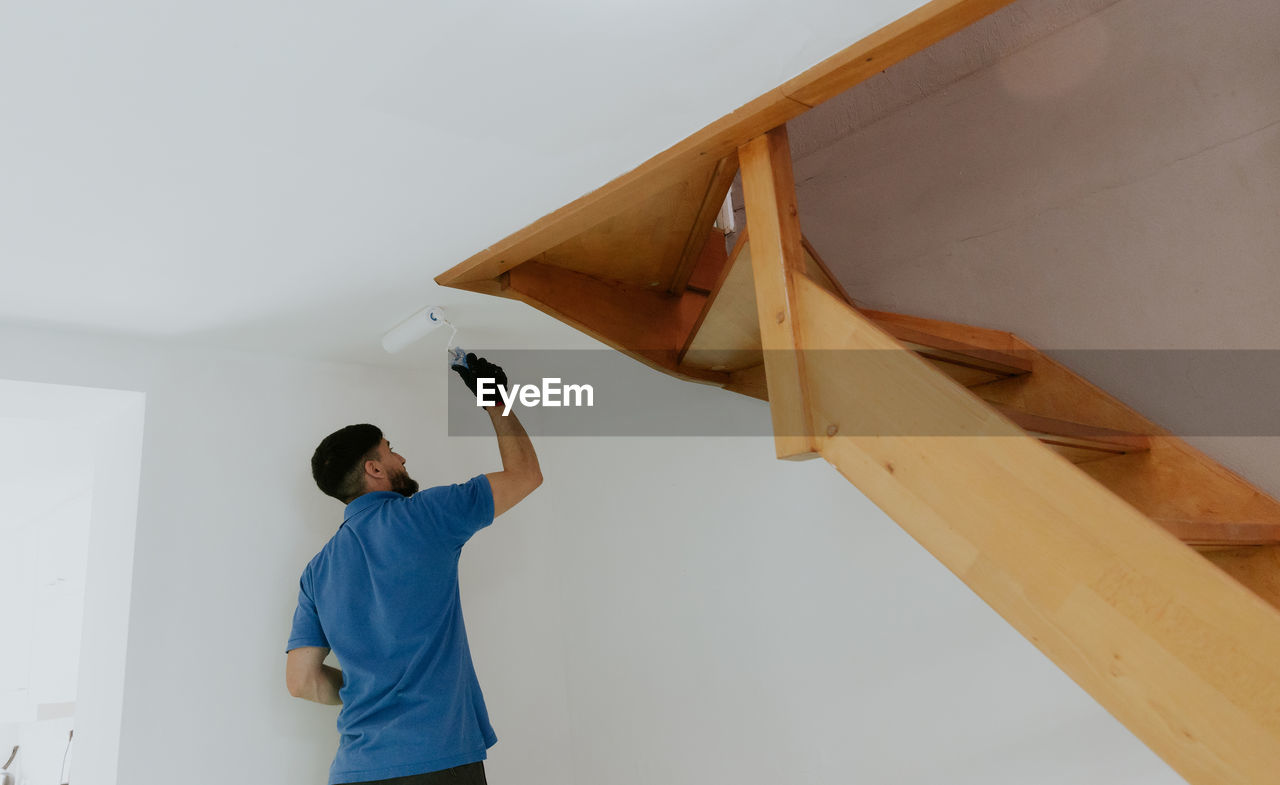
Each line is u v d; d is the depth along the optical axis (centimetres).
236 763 228
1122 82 214
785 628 248
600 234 204
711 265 260
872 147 261
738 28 138
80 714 247
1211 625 109
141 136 149
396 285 226
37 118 141
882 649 229
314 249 200
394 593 212
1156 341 202
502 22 130
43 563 427
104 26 121
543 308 221
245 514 247
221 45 128
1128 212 210
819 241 269
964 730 213
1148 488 194
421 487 284
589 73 145
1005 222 231
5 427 265
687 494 277
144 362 240
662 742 270
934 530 137
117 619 229
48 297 208
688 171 177
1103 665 117
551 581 306
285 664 243
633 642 282
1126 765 189
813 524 247
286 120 149
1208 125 200
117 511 246
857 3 134
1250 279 191
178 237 187
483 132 160
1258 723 104
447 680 212
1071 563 122
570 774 290
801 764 240
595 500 301
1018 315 225
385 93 145
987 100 238
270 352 263
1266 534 153
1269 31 193
